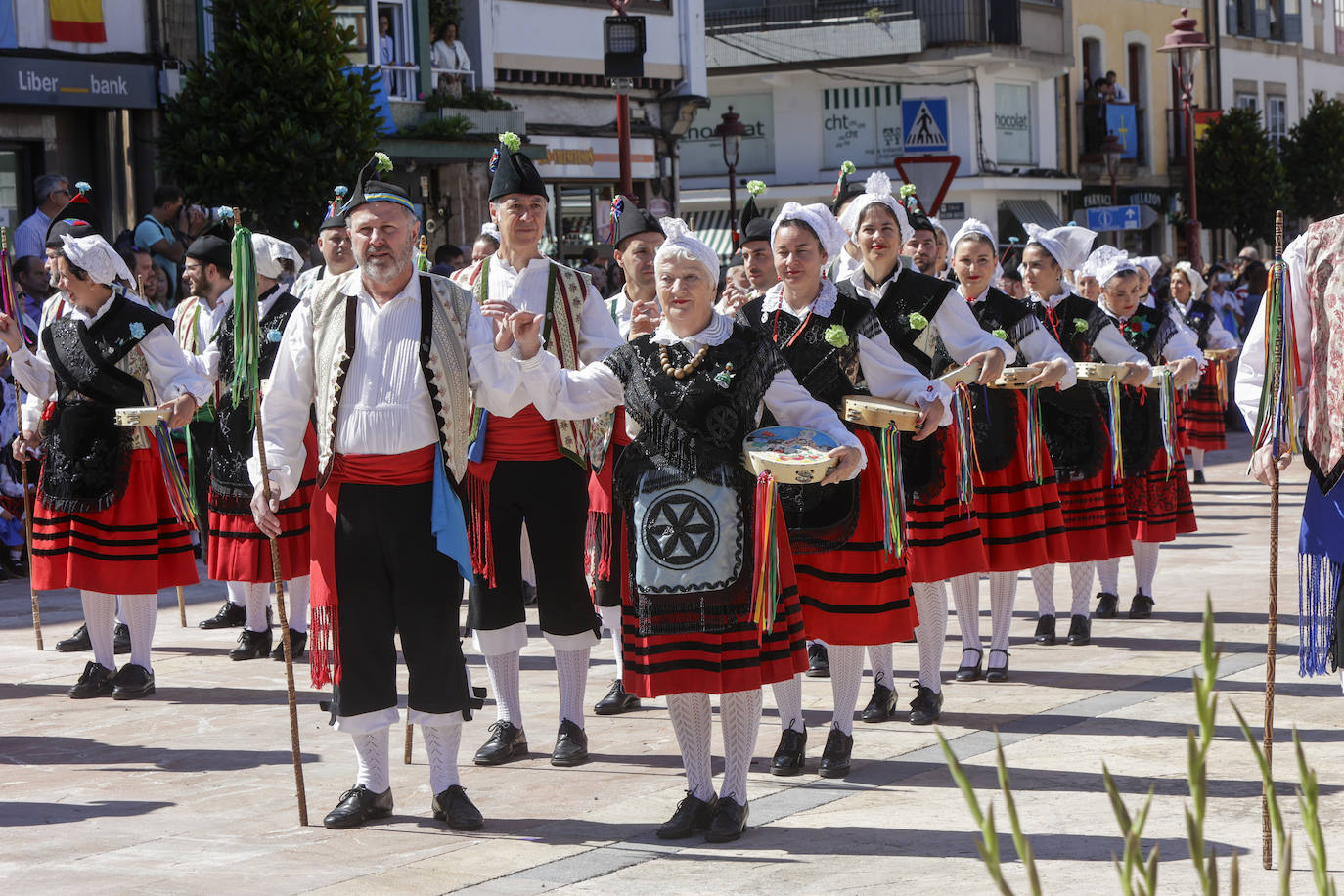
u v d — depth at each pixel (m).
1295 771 5.62
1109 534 8.57
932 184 12.22
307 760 6.20
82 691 7.45
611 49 14.93
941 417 5.84
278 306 8.22
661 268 5.05
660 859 4.86
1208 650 1.99
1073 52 33.09
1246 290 21.22
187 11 16.39
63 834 5.24
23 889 4.66
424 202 19.72
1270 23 40.19
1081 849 4.80
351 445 5.07
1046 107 32.59
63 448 7.36
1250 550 11.20
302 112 14.90
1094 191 34.16
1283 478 15.55
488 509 6.06
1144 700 6.86
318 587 5.19
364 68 15.44
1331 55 43.41
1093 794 5.41
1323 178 35.88
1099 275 9.14
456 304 5.17
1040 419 7.89
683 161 32.66
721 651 4.95
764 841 5.01
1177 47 27.42
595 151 22.58
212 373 8.17
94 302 7.42
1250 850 4.71
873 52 30.39
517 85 21.70
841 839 5.00
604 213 22.52
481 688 5.55
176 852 5.01
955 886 4.49
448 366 5.10
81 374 7.33
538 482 6.05
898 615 5.74
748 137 32.09
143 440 7.42
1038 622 8.37
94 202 15.92
